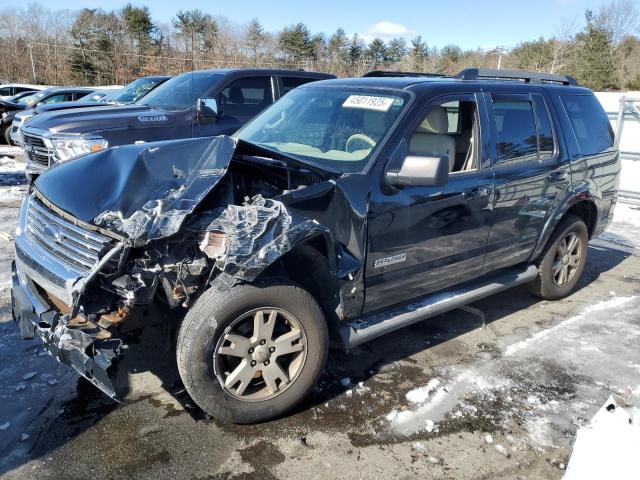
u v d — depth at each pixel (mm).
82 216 2764
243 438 2982
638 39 45562
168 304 2939
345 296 3262
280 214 2859
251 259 2670
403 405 3373
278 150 3668
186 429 3029
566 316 4938
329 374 3686
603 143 5332
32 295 3129
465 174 3867
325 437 3031
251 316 2914
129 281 2646
